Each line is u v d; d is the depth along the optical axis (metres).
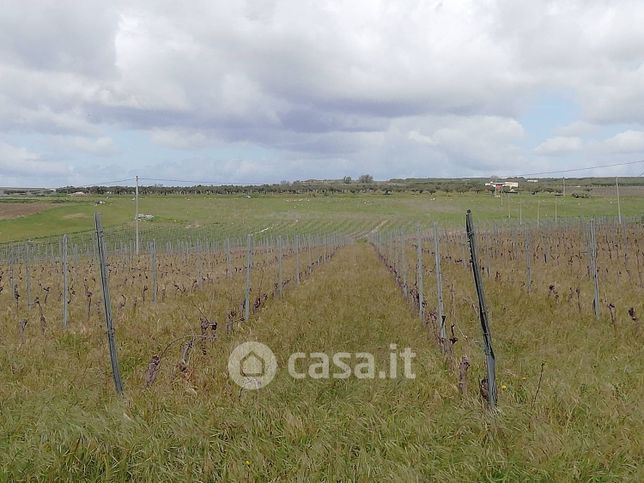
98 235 7.16
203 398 6.50
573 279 16.11
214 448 5.29
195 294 16.92
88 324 11.73
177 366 7.46
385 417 5.84
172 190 126.00
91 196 110.81
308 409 6.07
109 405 6.38
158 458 5.06
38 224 73.06
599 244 28.50
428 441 5.30
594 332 9.23
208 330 10.19
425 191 123.19
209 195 118.00
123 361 8.62
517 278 16.98
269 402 6.35
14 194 111.88
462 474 4.71
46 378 7.59
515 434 5.33
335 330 9.98
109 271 26.25
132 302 15.57
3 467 4.87
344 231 76.50
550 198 95.38
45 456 5.00
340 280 20.23
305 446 5.27
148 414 6.04
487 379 6.07
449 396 6.40
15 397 6.85
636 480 4.52
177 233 69.62
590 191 104.75
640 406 5.73
